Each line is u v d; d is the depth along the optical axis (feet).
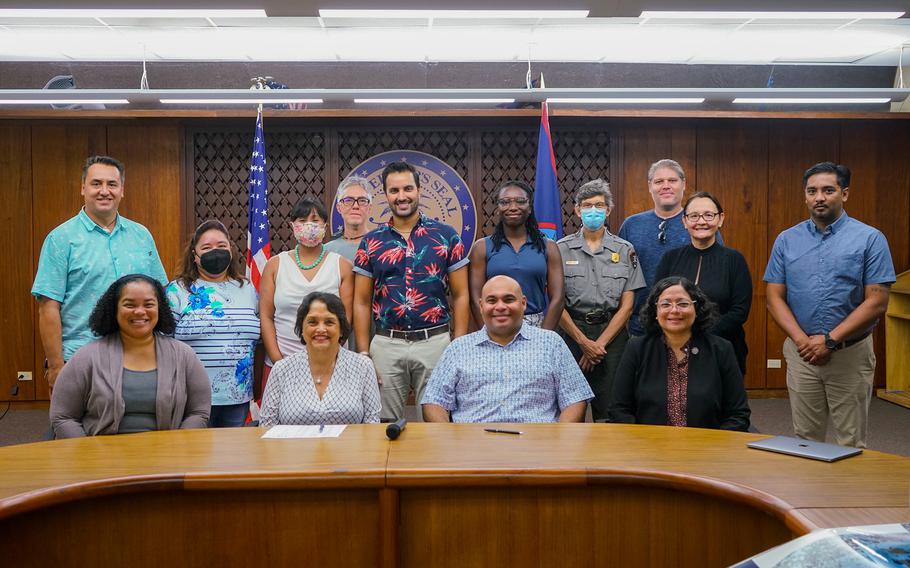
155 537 6.54
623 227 14.11
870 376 11.22
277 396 9.34
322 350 9.22
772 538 6.17
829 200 11.15
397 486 6.54
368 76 23.25
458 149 20.90
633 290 12.71
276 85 20.38
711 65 23.68
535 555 6.70
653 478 6.53
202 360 10.64
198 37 20.20
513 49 21.63
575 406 9.63
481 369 9.61
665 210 13.48
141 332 8.77
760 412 19.47
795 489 6.12
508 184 12.08
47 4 10.39
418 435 8.05
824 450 7.28
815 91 17.15
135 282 8.77
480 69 23.39
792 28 19.57
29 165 20.49
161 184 20.61
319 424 9.02
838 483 6.30
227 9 10.68
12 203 20.49
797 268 11.52
